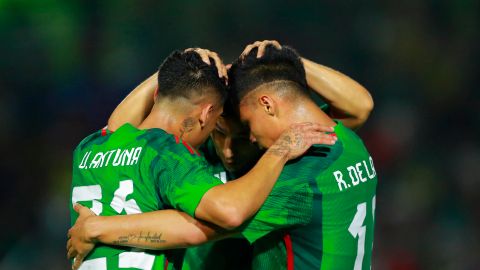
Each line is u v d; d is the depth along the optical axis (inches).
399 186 1718.8
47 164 1763.0
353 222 546.3
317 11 1999.3
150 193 534.9
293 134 527.8
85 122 1819.6
